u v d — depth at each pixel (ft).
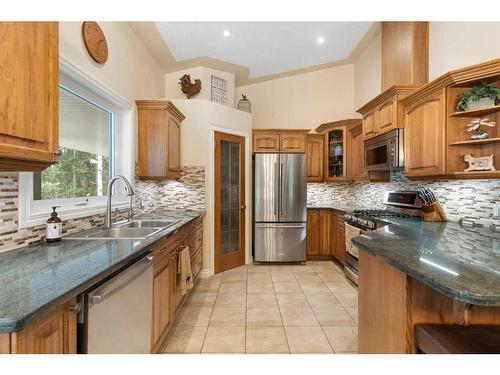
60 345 3.12
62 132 6.76
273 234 13.89
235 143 13.64
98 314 3.72
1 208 4.62
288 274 12.46
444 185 8.91
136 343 4.90
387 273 4.59
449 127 7.25
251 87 16.90
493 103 6.58
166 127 10.11
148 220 8.99
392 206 11.53
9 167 3.52
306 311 8.77
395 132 9.34
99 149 8.53
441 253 4.51
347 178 14.33
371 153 11.22
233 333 7.45
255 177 13.89
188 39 11.21
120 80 8.89
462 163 7.25
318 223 14.64
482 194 7.45
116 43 8.63
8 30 3.23
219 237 12.76
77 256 4.43
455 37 8.41
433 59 9.44
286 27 11.00
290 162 13.91
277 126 16.66
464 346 3.32
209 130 12.32
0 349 2.52
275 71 15.44
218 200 12.75
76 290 3.19
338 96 16.21
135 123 9.98
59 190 6.63
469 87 7.20
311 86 16.43
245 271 12.91
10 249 4.79
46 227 5.56
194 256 10.21
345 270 11.85
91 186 8.09
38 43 3.73
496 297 2.84
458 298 2.94
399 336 4.17
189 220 9.04
